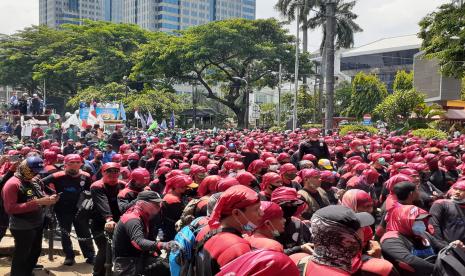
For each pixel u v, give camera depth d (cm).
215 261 326
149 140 2188
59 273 802
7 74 7019
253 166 963
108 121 3234
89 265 859
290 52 5194
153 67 5431
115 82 5888
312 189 709
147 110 4909
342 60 9906
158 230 641
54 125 3259
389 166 1109
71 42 6831
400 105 3638
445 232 602
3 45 7069
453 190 620
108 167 732
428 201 787
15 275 705
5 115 4525
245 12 16825
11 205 683
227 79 5744
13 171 805
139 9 15300
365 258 375
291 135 2353
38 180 740
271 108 6469
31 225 702
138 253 561
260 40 5200
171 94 5475
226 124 6231
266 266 261
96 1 16388
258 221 346
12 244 920
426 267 425
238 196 338
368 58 9494
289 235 494
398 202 525
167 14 14712
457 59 2819
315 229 313
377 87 5491
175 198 691
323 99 5562
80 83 6719
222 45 4897
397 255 439
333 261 304
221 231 342
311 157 1165
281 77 4931
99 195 730
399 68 9044
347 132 2956
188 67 5175
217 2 15788
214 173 1016
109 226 660
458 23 2744
